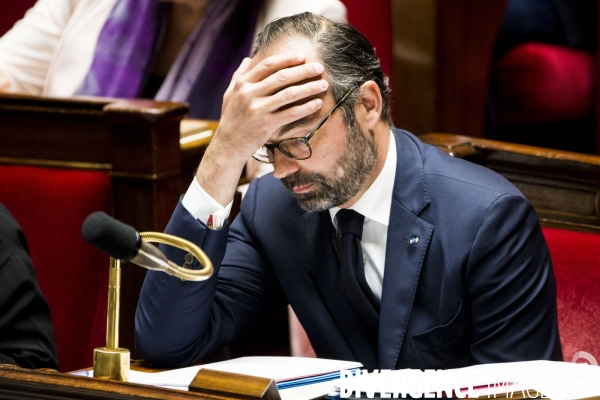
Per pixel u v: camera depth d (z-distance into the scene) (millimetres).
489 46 19250
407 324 8234
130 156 11969
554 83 20031
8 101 12453
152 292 8250
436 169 8445
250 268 9008
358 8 18547
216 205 8117
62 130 12352
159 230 12055
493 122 20375
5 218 9539
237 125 7930
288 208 8922
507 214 8117
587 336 9336
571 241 9617
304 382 7113
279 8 17562
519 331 7988
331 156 7855
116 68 18406
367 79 8039
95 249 12242
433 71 18938
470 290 8117
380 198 8391
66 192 12305
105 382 6141
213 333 8641
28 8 18938
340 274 8430
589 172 9766
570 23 20391
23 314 9102
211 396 5906
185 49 18078
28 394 6250
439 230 8219
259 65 7871
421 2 18609
